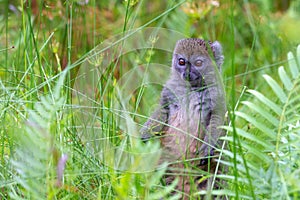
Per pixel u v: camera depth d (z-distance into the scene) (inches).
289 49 428.1
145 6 479.2
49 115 205.6
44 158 199.2
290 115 311.3
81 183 249.0
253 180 233.6
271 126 332.8
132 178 233.1
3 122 272.7
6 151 271.9
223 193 227.1
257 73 433.1
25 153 207.6
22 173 205.3
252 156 304.8
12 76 334.3
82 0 391.9
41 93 309.9
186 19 443.2
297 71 243.3
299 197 226.1
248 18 471.2
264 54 446.3
